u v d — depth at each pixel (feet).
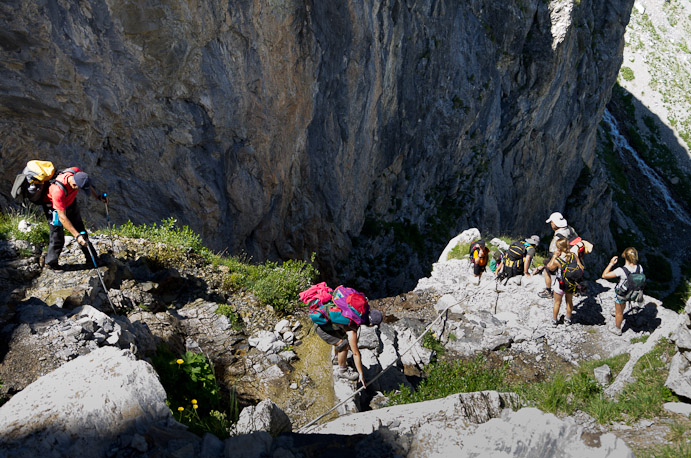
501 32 93.35
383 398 22.35
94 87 33.65
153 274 26.35
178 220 42.14
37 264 20.94
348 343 21.27
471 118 92.43
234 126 44.01
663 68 238.27
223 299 27.53
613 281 35.83
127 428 10.16
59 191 19.08
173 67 37.09
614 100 228.43
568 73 112.68
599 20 124.06
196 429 12.52
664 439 13.82
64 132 33.65
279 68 46.39
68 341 15.60
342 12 52.08
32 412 10.18
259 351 24.11
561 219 32.35
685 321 16.34
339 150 61.36
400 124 77.46
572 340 28.50
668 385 16.57
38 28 29.60
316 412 20.74
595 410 16.61
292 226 59.31
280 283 29.35
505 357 27.63
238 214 48.11
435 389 23.82
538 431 9.62
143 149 38.60
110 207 38.14
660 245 180.45
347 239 70.95
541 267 33.91
